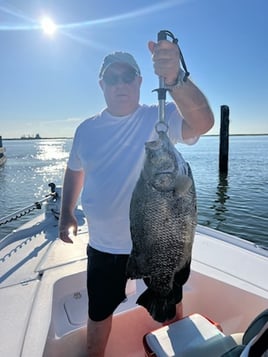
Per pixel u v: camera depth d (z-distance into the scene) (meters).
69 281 2.33
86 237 3.08
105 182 1.66
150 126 1.62
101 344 1.77
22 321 1.79
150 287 1.30
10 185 18.05
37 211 11.09
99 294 1.72
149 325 2.12
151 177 1.25
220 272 2.31
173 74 1.21
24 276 2.32
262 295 2.04
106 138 1.68
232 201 11.74
